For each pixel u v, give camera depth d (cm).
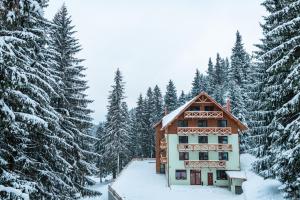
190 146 4766
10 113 974
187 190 4403
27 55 1412
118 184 4688
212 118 4872
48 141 1608
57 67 2498
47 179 1569
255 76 3362
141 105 7206
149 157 7156
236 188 4156
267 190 2908
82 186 2470
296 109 1361
